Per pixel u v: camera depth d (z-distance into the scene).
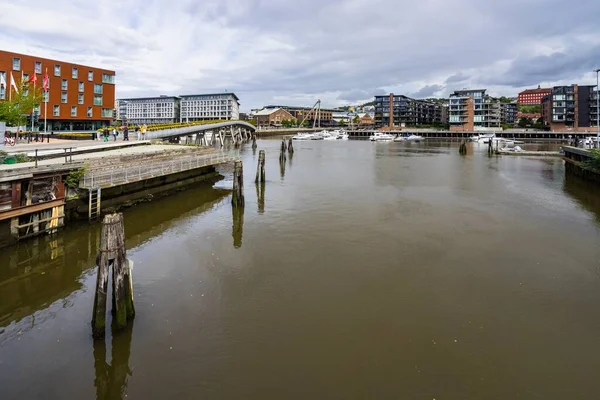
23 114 45.22
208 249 21.16
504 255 20.45
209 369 11.48
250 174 48.88
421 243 22.14
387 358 12.02
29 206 20.88
